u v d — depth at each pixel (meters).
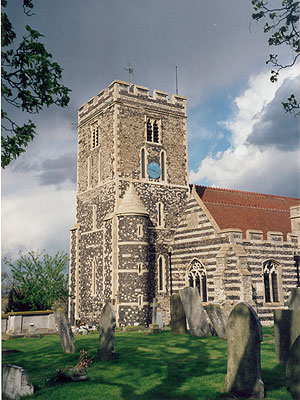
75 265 40.38
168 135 40.59
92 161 40.94
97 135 40.94
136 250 34.16
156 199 38.22
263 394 12.05
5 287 37.31
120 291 33.59
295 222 34.44
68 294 37.47
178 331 25.00
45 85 15.13
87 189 40.97
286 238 35.19
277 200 42.19
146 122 39.41
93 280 37.56
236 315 12.94
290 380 11.39
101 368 15.72
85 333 28.73
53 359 18.09
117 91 38.09
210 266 32.03
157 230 37.38
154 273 36.19
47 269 34.97
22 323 27.67
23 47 14.53
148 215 35.78
